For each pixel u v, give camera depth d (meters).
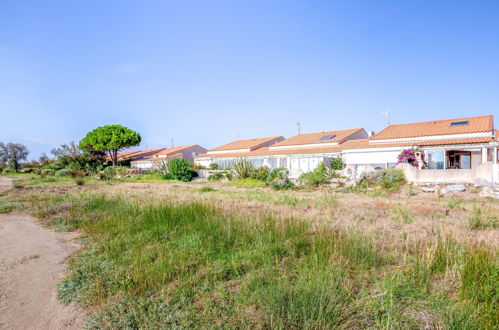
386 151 24.72
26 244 6.84
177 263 4.96
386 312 3.41
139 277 4.41
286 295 3.66
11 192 17.77
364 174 19.33
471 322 3.12
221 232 6.59
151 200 11.41
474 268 4.03
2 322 3.55
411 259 4.86
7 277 4.93
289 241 5.86
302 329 3.12
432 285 4.09
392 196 14.92
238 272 4.65
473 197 13.89
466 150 23.00
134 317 3.49
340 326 3.14
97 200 12.17
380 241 5.99
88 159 46.19
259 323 3.25
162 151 59.53
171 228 7.36
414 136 24.56
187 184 25.73
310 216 8.70
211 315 3.48
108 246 6.12
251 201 12.88
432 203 11.84
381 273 4.53
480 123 23.33
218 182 27.00
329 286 3.78
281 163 33.41
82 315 3.67
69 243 6.86
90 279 4.60
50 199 13.55
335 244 5.28
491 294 3.50
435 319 3.29
